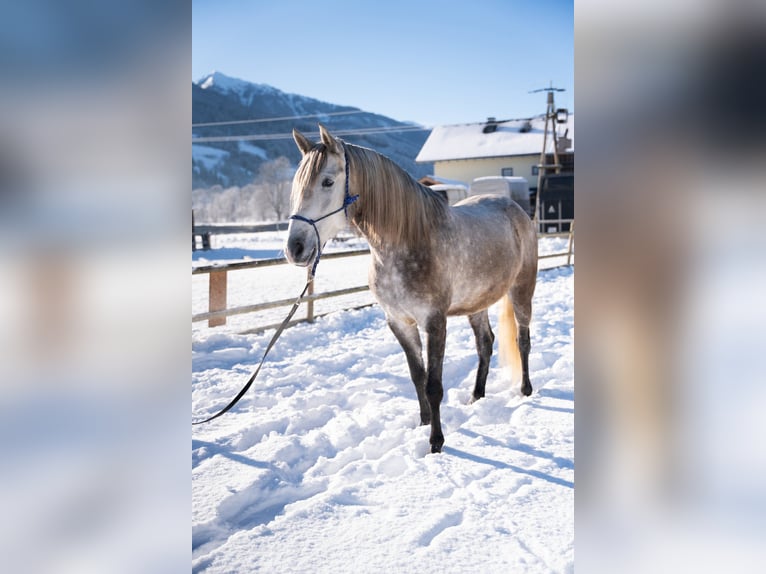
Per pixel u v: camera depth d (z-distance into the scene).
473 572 1.80
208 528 2.12
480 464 2.66
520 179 22.44
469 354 5.02
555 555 1.86
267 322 6.36
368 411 3.54
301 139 2.87
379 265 3.00
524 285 3.95
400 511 2.23
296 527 2.10
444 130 38.19
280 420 3.32
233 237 22.94
